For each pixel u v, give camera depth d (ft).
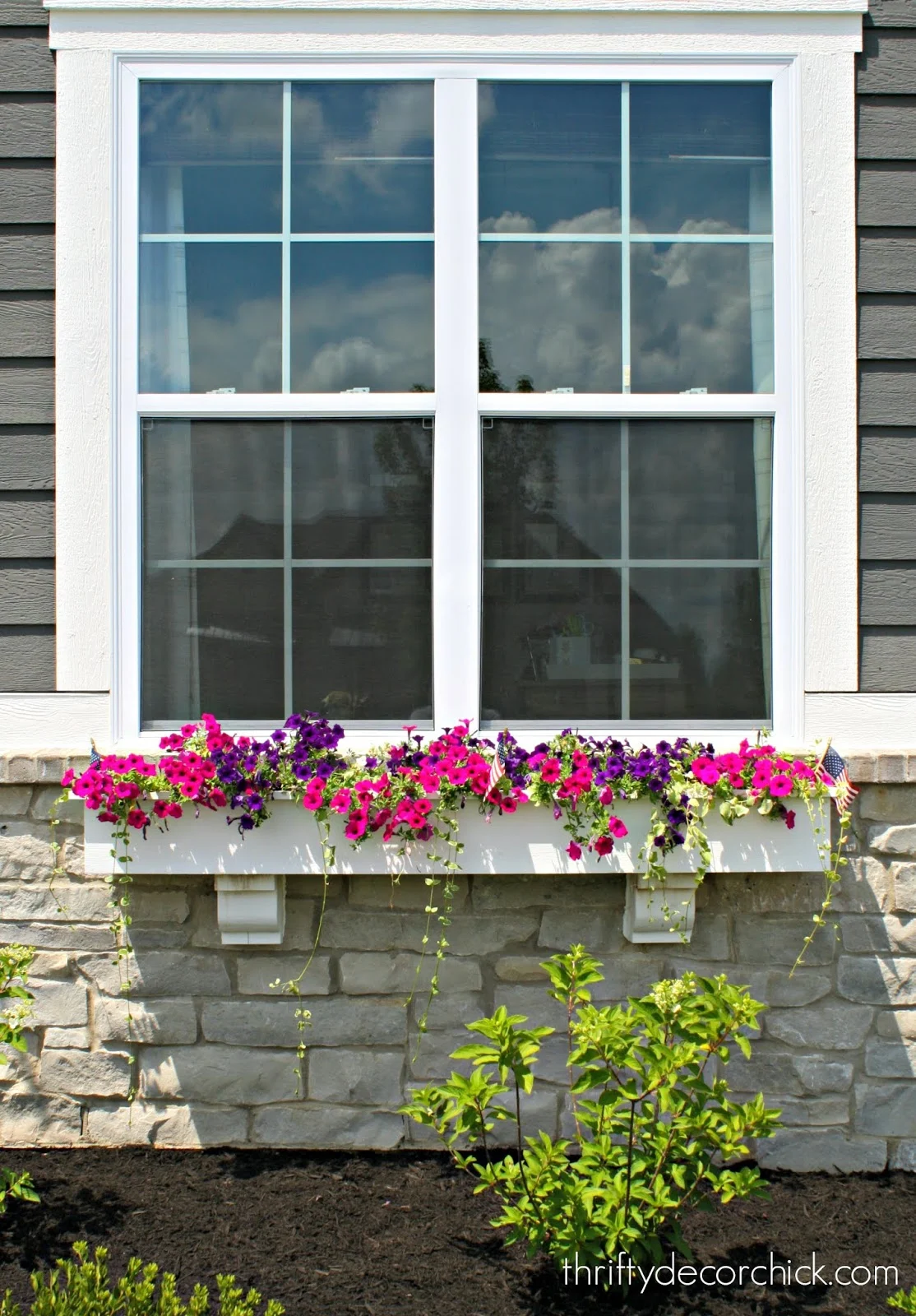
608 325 10.25
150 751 10.08
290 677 10.18
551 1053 10.28
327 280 10.23
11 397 10.21
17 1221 9.26
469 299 10.15
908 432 10.31
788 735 10.20
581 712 10.18
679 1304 8.29
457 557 10.07
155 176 10.25
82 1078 10.36
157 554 10.21
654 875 9.72
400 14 10.11
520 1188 8.32
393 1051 10.31
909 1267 8.81
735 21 10.19
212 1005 10.30
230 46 10.12
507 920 10.27
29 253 10.21
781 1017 10.30
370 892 10.25
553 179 10.26
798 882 10.28
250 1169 10.07
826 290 10.23
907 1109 10.33
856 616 10.25
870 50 10.29
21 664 10.21
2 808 10.27
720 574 10.23
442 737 9.71
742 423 10.27
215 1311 8.09
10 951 9.55
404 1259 8.77
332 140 10.24
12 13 10.16
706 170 10.30
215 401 10.14
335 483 10.17
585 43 10.15
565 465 10.21
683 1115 8.23
